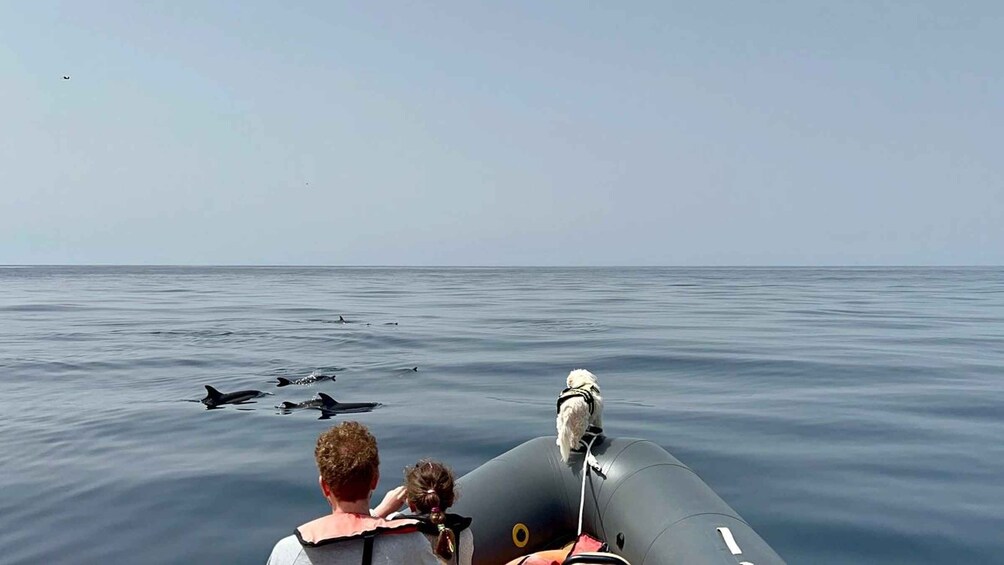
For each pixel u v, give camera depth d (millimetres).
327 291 69250
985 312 37062
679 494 4188
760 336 24141
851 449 9227
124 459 9266
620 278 125062
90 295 60844
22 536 6699
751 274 164875
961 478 8070
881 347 20719
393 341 23391
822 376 15297
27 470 8789
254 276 143000
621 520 4266
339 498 2756
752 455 8930
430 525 3021
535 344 22094
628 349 20344
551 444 4863
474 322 31172
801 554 6145
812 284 88562
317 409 12281
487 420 11078
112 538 6637
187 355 20234
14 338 25078
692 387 14000
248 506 7445
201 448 9844
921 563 5957
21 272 189125
